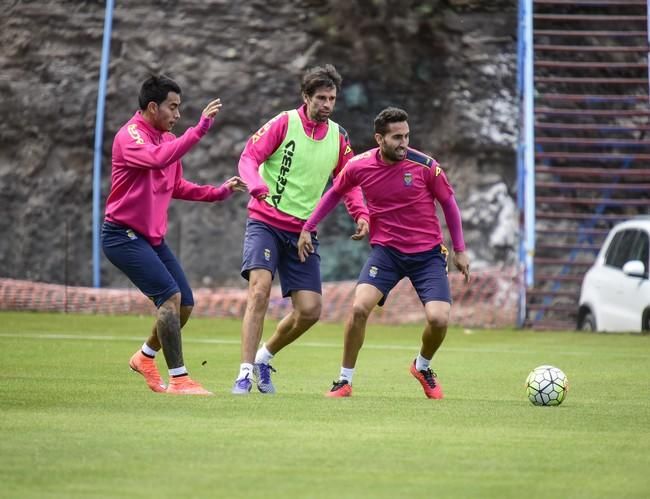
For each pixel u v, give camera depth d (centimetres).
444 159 8506
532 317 7756
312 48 8550
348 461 2033
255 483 1827
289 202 3180
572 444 2281
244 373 3108
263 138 3152
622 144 8050
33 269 8325
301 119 3184
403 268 3222
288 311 7544
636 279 6209
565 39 8669
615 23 8694
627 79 8338
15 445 2134
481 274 7606
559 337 6147
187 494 1736
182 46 8525
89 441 2186
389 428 2444
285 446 2170
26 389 3159
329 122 3238
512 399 3253
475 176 8456
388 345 5519
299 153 3173
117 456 2034
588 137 8519
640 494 1800
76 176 8381
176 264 3209
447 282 3228
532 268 7388
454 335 6353
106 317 6938
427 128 8538
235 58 8531
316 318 3209
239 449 2128
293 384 3631
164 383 3456
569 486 1853
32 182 8388
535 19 8681
